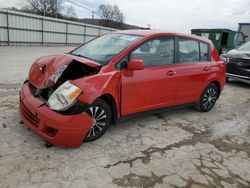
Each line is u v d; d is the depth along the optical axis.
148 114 4.31
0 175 2.71
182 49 4.72
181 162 3.37
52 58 3.82
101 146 3.53
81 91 3.20
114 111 3.76
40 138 3.53
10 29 20.44
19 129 3.74
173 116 5.10
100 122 3.62
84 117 3.21
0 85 6.34
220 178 3.11
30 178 2.72
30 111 3.32
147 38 4.12
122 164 3.16
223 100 6.74
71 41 27.91
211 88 5.47
